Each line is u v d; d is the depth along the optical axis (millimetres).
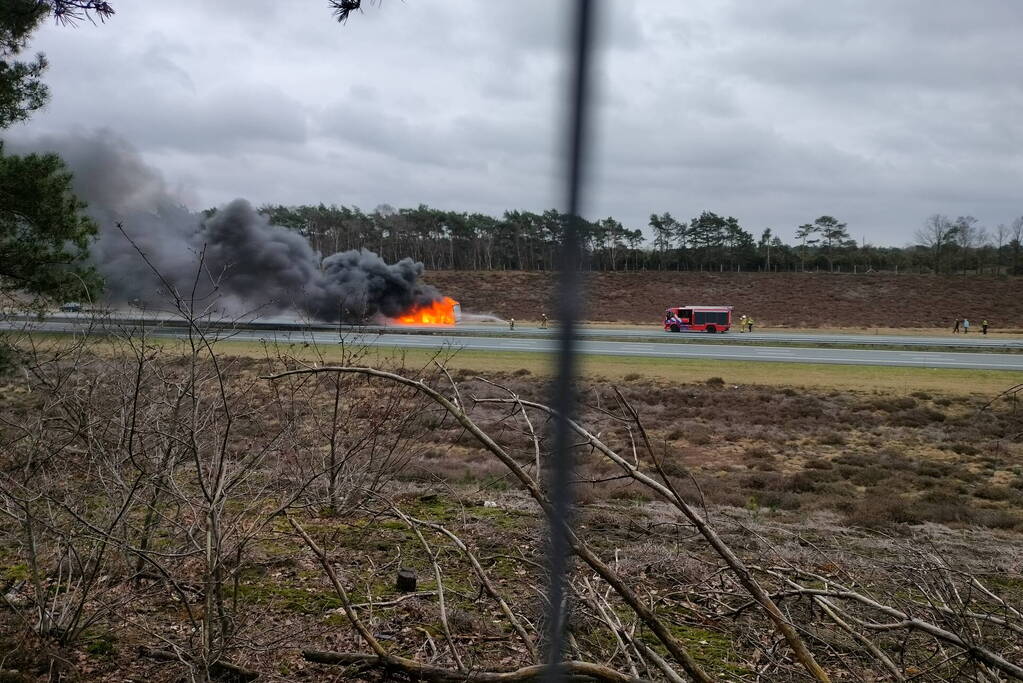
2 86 12250
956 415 23203
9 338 9398
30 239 12430
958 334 63469
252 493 6602
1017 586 7133
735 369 33125
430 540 7621
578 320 1848
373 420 9039
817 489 13648
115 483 5227
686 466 15125
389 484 9422
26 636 4977
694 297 97438
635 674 4266
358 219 114125
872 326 81875
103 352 6910
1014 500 13250
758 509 11383
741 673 4852
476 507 9312
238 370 9289
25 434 5746
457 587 6348
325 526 7820
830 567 6441
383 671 4719
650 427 19609
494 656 5051
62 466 5668
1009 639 5234
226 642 4688
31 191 12336
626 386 27438
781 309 91188
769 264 115500
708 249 114938
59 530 5090
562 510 2328
